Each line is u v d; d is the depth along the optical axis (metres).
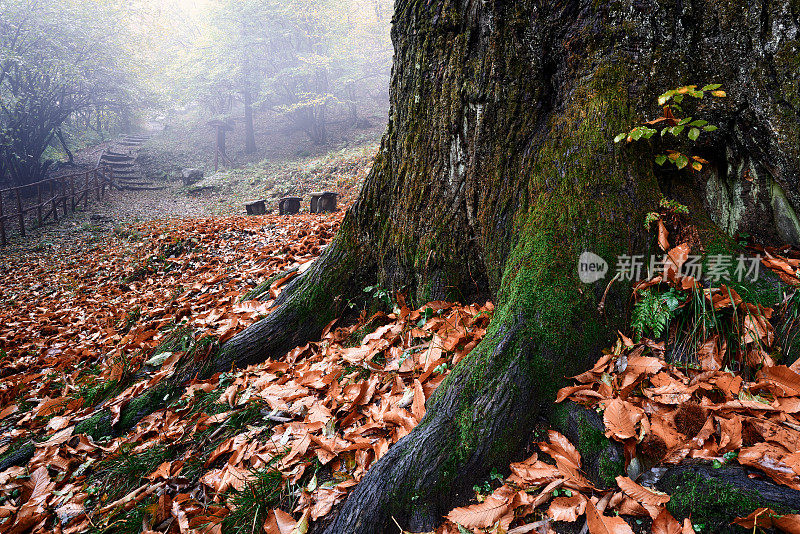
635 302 1.81
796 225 1.91
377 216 2.96
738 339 1.61
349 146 16.89
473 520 1.36
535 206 2.04
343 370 2.39
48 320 5.13
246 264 5.12
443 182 2.51
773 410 1.37
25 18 12.54
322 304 2.99
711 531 1.18
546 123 2.17
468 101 2.32
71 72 13.79
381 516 1.50
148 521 1.88
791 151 1.78
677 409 1.47
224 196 14.28
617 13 1.95
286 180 13.75
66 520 2.06
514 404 1.62
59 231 10.73
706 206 2.03
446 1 2.35
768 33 1.74
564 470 1.43
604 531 1.21
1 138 13.60
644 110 1.94
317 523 1.61
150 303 4.83
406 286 2.76
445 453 1.57
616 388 1.58
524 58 2.16
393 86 2.85
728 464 1.28
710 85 1.69
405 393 2.03
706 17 1.87
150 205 13.95
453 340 2.11
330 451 1.84
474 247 2.45
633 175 1.91
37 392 3.45
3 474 2.44
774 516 1.09
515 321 1.75
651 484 1.33
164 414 2.62
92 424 2.68
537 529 1.32
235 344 2.90
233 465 2.02
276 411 2.26
